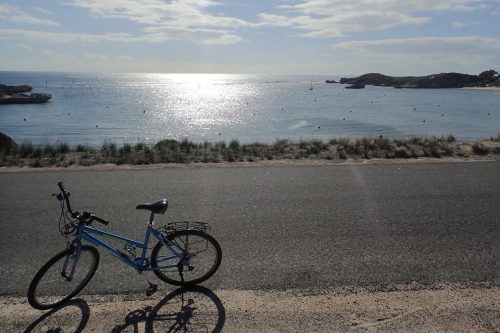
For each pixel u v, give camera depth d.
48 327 4.20
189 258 4.92
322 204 8.12
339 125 50.31
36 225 7.00
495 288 4.94
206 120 57.84
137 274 5.31
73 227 4.65
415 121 55.50
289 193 8.92
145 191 9.11
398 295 4.79
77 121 55.00
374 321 4.26
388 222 7.13
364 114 68.44
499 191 9.12
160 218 7.29
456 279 5.16
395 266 5.51
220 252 5.11
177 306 4.57
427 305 4.56
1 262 5.63
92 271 4.89
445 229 6.82
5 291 4.90
